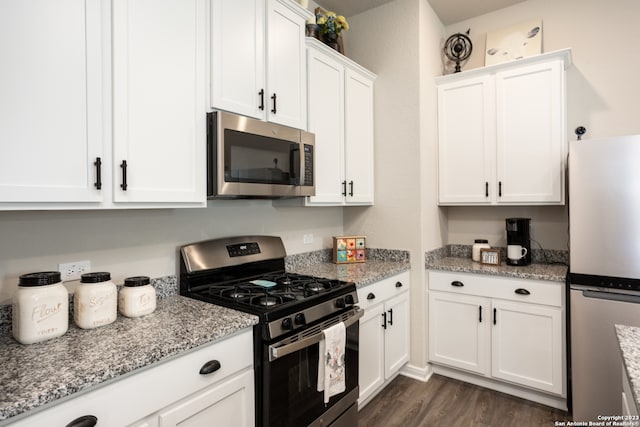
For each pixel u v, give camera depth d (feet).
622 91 8.07
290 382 4.85
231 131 5.20
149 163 4.34
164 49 4.51
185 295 5.65
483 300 8.05
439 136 9.35
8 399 2.58
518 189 8.27
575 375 6.75
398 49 8.95
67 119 3.63
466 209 10.12
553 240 8.87
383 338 7.66
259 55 5.86
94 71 3.84
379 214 9.28
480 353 8.11
